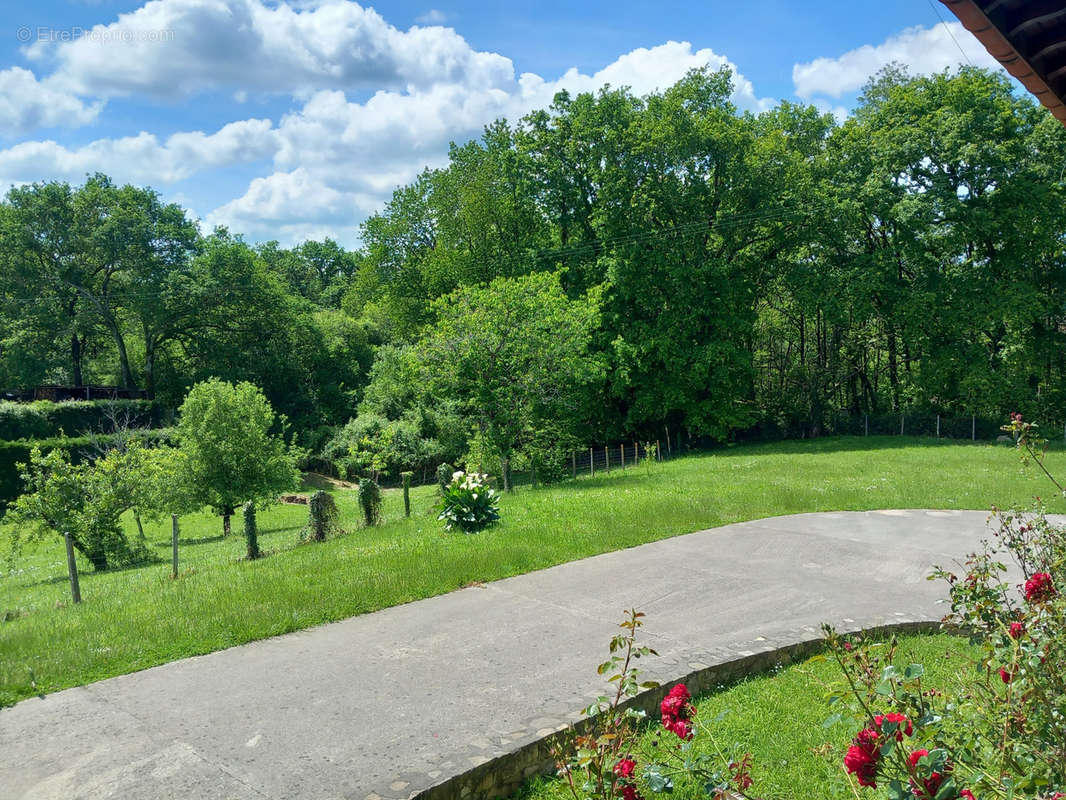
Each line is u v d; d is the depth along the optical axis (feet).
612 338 120.47
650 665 23.21
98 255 153.38
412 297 155.33
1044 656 11.32
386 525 54.08
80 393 154.40
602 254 123.75
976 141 110.01
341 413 177.58
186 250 168.96
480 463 79.46
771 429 142.82
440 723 19.60
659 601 30.89
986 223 107.86
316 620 28.66
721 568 36.14
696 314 118.01
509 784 17.78
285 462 90.58
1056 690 11.04
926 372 119.24
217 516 102.73
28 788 16.66
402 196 156.87
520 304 80.43
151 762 17.75
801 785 16.98
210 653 25.41
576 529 44.24
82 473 65.41
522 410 79.66
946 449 98.27
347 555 40.22
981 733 11.14
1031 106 116.57
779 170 118.62
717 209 122.72
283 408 173.17
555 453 85.40
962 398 123.75
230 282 165.48
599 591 32.48
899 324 121.39
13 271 150.92
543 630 27.32
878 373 152.25
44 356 162.09
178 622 28.07
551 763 18.61
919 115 120.67
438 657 24.68
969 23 12.23
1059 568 18.54
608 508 51.52
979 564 17.07
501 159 131.34
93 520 62.18
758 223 119.24
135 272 154.61
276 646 26.09
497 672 23.22
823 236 122.52
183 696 21.71
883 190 114.93
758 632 26.76
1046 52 13.37
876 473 72.43
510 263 131.13
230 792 16.34
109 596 37.35
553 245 136.56
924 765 9.67
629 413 126.11
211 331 174.40
